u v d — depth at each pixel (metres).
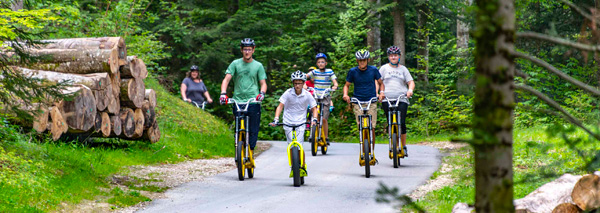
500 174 2.81
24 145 11.85
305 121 11.95
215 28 36.00
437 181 11.64
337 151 18.17
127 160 14.27
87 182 10.89
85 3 31.66
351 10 33.00
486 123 2.76
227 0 38.72
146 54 27.16
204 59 35.06
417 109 30.67
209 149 18.75
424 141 22.23
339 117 33.31
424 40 34.38
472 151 2.94
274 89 39.25
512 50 2.73
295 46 36.22
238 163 12.43
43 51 13.88
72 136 14.33
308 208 9.34
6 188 9.03
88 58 13.85
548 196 7.37
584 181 6.84
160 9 37.94
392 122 13.96
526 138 16.50
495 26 2.69
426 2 33.03
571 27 16.08
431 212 8.62
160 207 9.70
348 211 9.06
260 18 37.59
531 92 3.22
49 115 12.42
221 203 9.93
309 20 35.91
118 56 14.48
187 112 22.95
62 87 11.45
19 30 10.99
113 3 26.91
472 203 7.89
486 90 2.75
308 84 17.83
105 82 13.80
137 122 15.58
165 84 35.41
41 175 10.42
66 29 22.36
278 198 10.23
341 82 32.84
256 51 37.00
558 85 18.45
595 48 2.94
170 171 13.82
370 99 13.60
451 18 33.94
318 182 12.00
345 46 32.91
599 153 4.00
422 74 35.28
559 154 11.97
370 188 11.13
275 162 15.89
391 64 13.96
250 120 12.77
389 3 32.53
